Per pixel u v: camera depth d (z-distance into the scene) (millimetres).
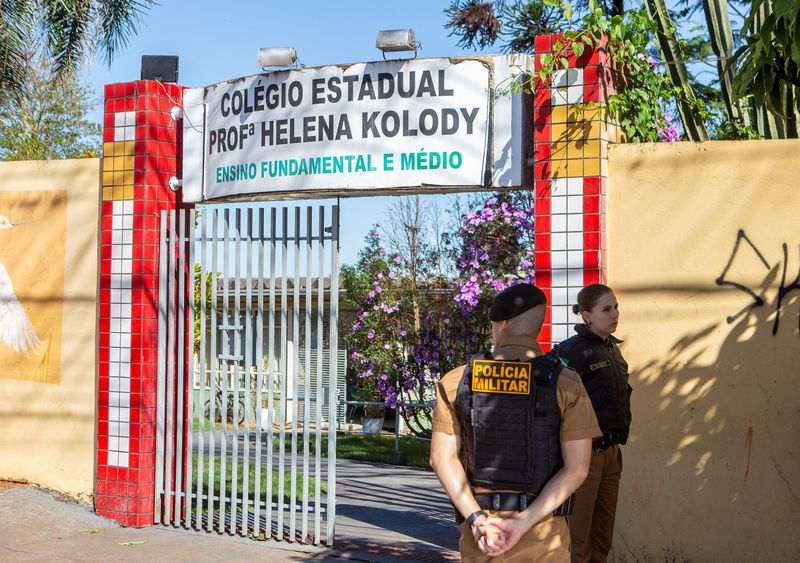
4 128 24875
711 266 6297
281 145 7480
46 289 8633
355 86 7219
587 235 6477
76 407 8438
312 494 10070
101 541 7352
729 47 9461
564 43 6582
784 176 6168
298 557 6926
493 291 14406
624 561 6363
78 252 8508
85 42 15609
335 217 7195
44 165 8695
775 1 5230
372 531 7902
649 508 6324
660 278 6410
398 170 7078
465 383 3668
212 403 7699
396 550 7113
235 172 7734
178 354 7836
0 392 8750
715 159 6324
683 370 6309
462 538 3641
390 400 15680
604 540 5598
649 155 6488
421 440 16578
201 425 7738
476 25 15930
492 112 6867
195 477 11141
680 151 6414
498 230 14477
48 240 8648
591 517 5402
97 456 8125
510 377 3590
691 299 6328
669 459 6297
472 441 3617
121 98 8125
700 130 7977
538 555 3506
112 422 8031
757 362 6145
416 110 7043
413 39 7000
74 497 8375
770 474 6066
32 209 8734
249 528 7797
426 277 16438
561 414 3547
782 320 6105
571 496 3637
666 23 8484
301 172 7383
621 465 5625
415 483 11164
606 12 14055
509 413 3561
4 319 8789
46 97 24391
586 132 6520
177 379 7922
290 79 7453
